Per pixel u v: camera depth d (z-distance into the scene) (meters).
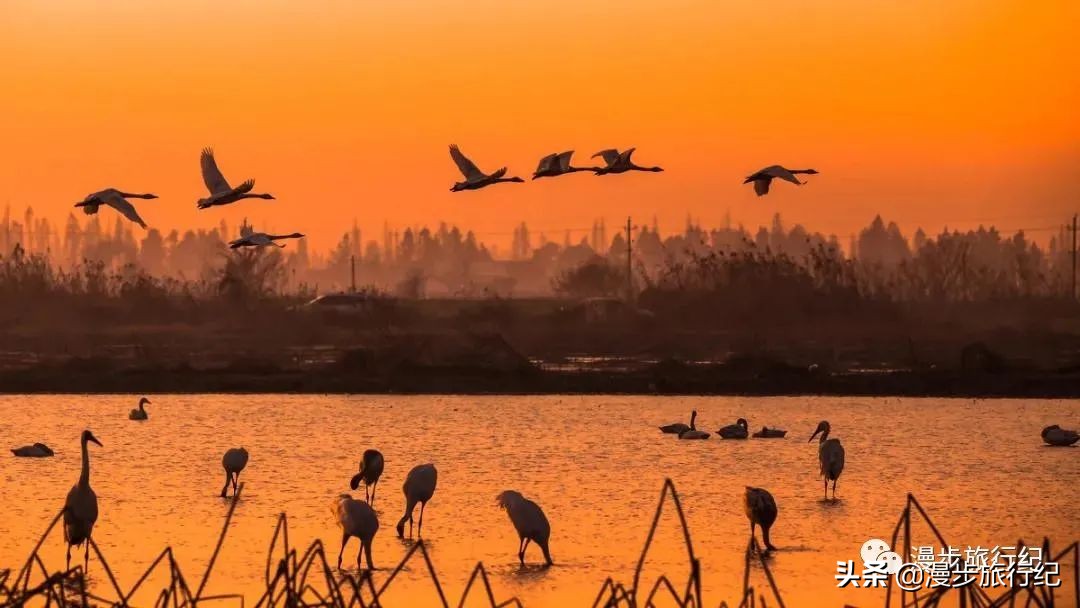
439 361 84.12
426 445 50.28
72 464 44.88
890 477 42.19
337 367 84.00
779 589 27.53
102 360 85.38
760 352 98.94
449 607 26.08
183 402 69.75
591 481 41.00
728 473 42.88
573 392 76.81
